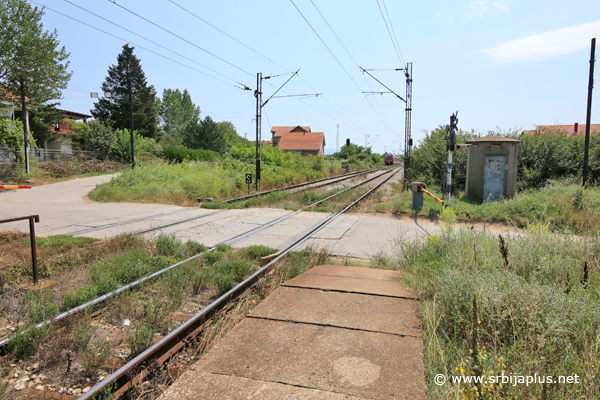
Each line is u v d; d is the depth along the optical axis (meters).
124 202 18.02
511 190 14.47
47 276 6.25
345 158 89.44
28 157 27.50
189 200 18.34
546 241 5.78
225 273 6.15
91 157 35.16
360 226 11.57
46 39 27.77
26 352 3.71
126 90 54.59
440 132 22.20
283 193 19.70
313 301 4.52
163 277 5.99
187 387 2.72
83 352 3.77
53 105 39.91
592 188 14.84
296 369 2.95
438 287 4.55
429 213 13.08
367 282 5.40
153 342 4.00
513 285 3.86
